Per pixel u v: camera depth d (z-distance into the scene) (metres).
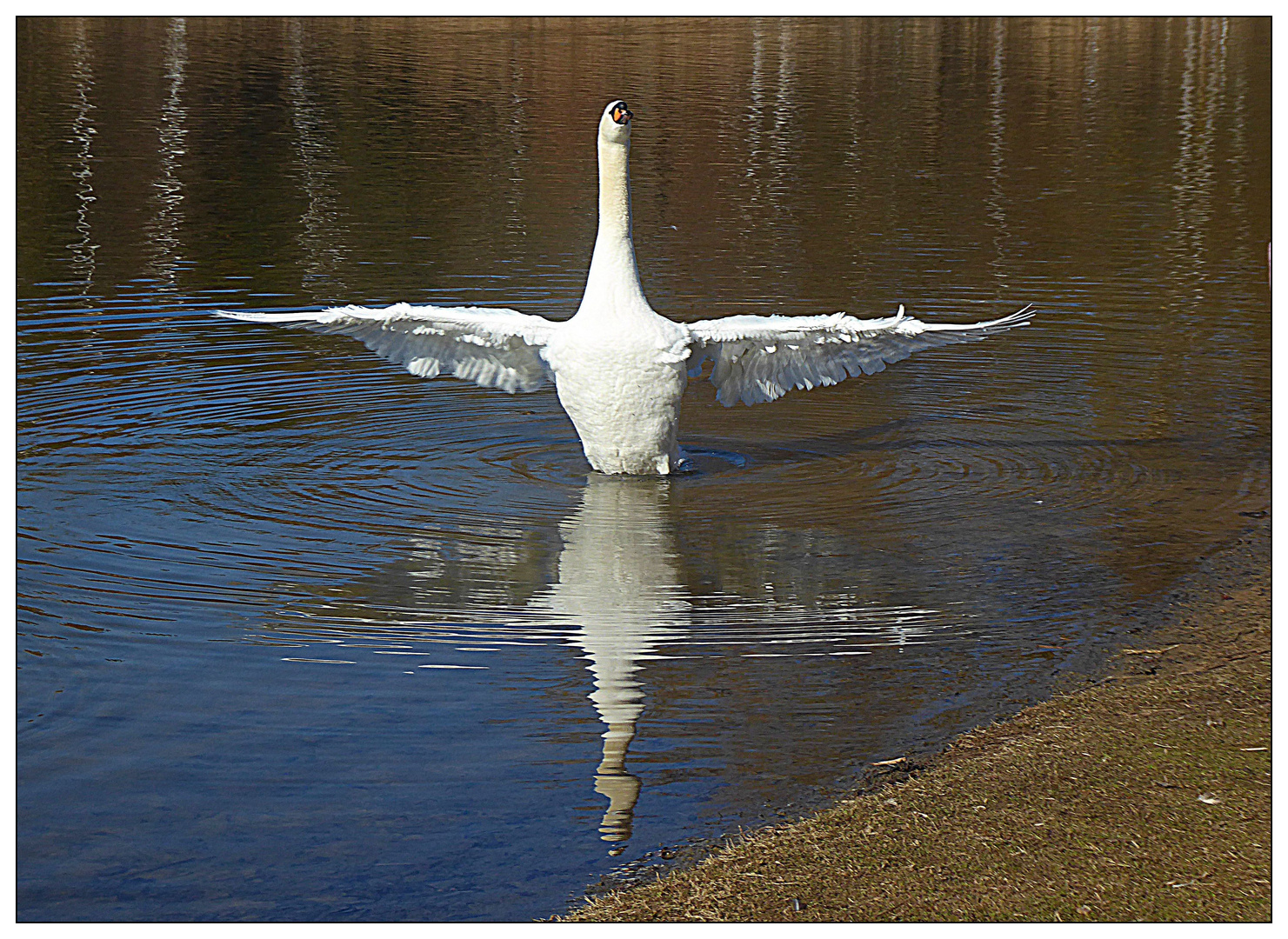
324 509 11.09
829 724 7.73
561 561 10.11
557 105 37.50
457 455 12.52
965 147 31.28
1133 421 13.43
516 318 11.64
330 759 7.37
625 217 11.38
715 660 8.55
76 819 6.80
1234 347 15.91
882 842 6.55
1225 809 6.73
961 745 7.47
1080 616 9.15
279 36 52.50
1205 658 8.46
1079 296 18.25
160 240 21.06
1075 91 40.28
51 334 16.05
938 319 16.94
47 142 29.47
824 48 51.75
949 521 10.92
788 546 10.40
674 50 50.66
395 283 18.67
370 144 31.00
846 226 22.94
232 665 8.44
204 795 7.03
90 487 11.44
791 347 11.70
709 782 7.15
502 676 8.34
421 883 6.31
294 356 15.52
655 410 11.56
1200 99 38.16
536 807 6.92
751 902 6.12
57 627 8.91
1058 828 6.62
